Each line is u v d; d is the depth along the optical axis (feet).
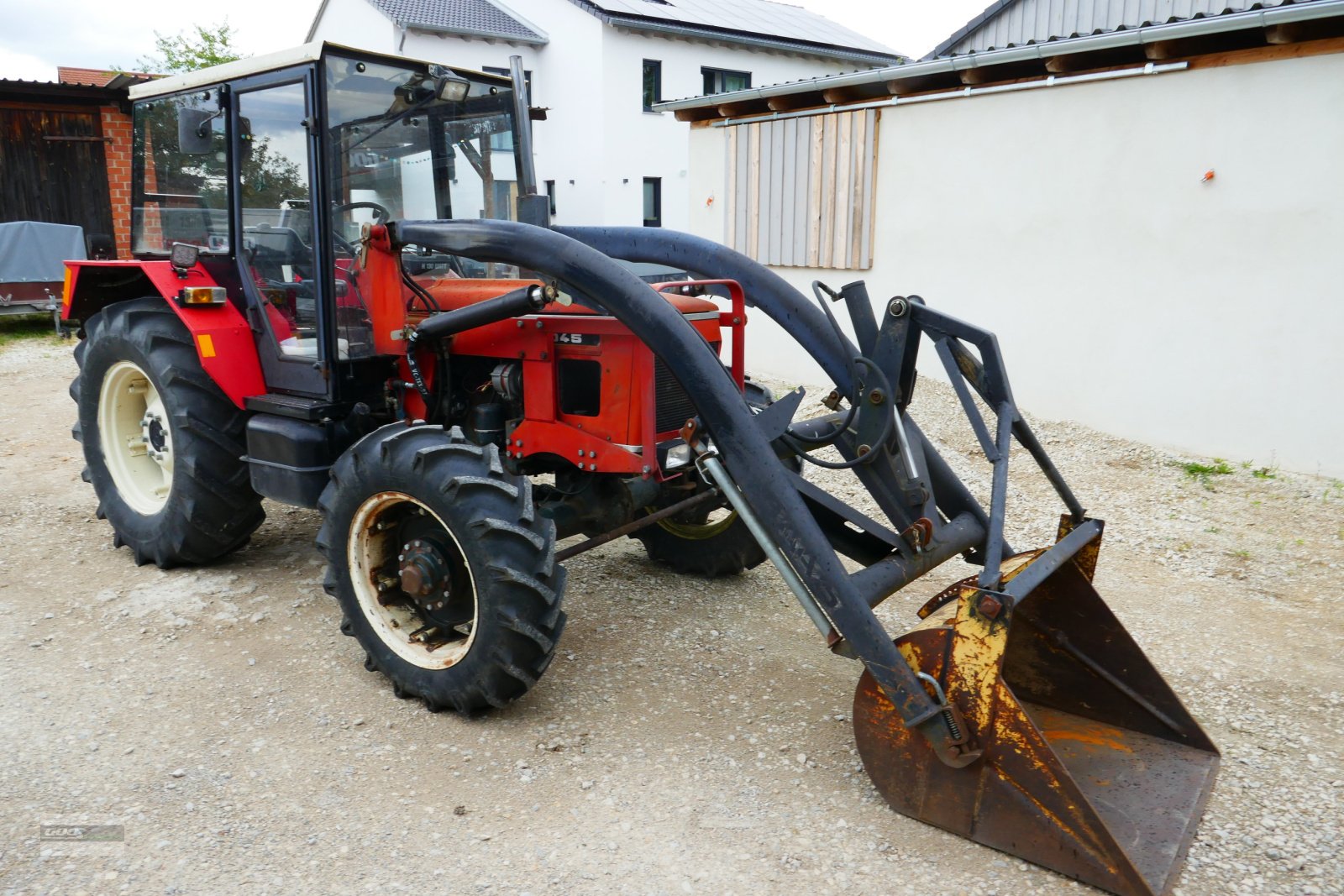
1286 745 9.87
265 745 9.74
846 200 25.94
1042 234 21.98
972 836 8.22
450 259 13.01
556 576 9.87
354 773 9.27
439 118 13.15
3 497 17.87
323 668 11.46
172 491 13.52
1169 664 11.71
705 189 29.81
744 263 12.06
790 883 7.72
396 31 53.72
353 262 11.89
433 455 9.90
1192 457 19.83
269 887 7.64
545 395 11.31
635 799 8.89
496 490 9.68
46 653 11.68
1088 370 21.54
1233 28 17.51
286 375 12.79
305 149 11.67
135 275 14.83
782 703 10.75
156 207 14.53
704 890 7.64
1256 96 18.28
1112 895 7.56
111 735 9.87
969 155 23.09
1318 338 18.08
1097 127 20.65
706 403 9.36
